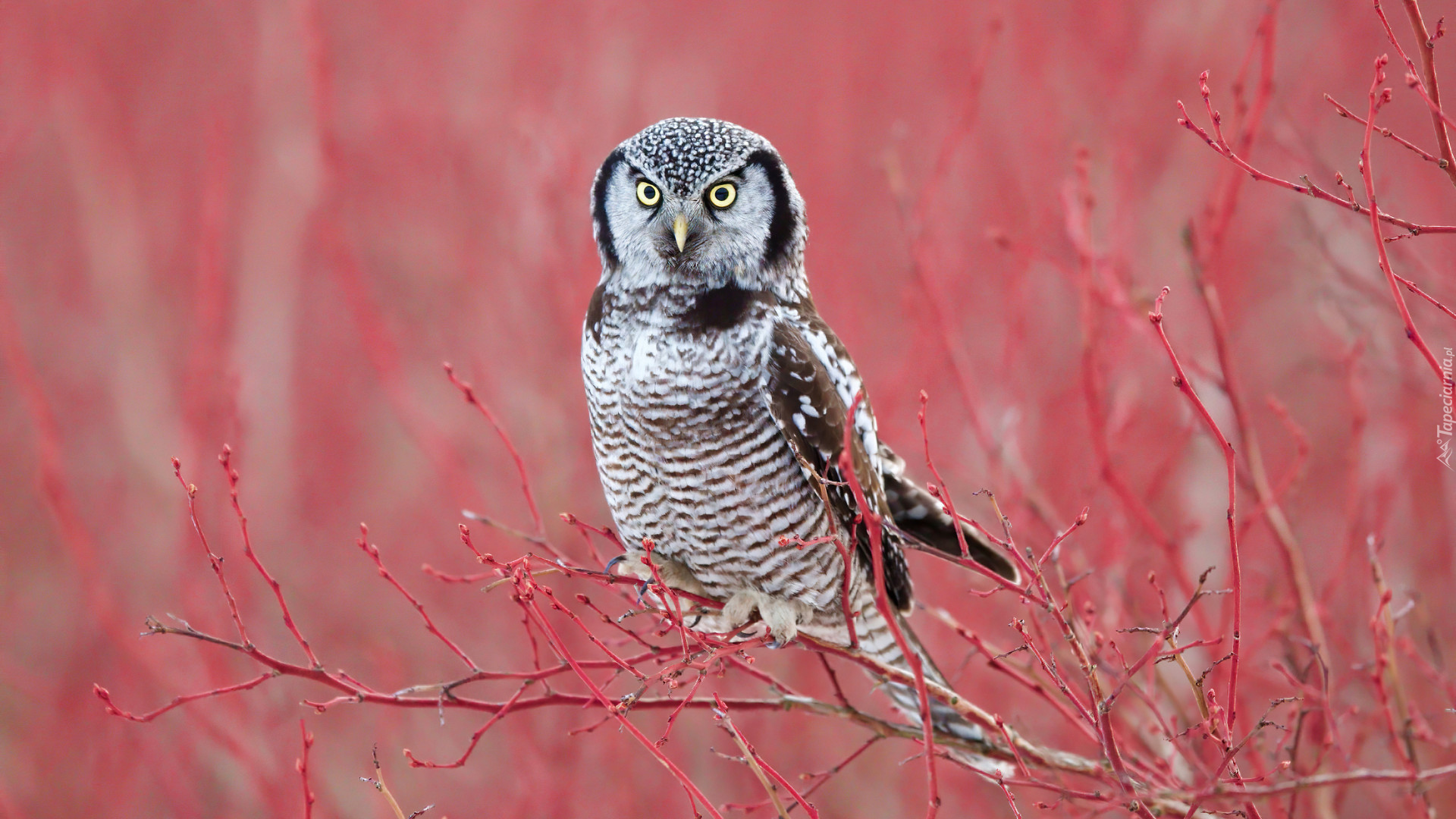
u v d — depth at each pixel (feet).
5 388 68.33
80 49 76.64
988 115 56.80
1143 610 30.42
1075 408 39.70
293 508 61.46
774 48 74.54
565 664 24.06
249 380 65.82
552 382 44.73
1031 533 29.66
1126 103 46.19
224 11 87.04
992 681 37.60
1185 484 41.24
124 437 67.15
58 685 45.96
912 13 68.28
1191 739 24.59
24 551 60.18
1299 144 40.14
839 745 39.19
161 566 59.98
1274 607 30.27
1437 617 36.37
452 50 72.13
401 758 42.37
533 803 33.99
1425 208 42.39
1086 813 21.80
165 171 83.20
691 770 38.11
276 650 44.47
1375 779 17.35
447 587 49.78
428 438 42.09
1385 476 36.60
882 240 59.00
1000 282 48.67
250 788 37.91
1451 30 51.96
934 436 43.83
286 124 73.31
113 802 40.14
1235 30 53.98
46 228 79.92
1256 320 52.70
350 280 42.55
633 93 67.31
